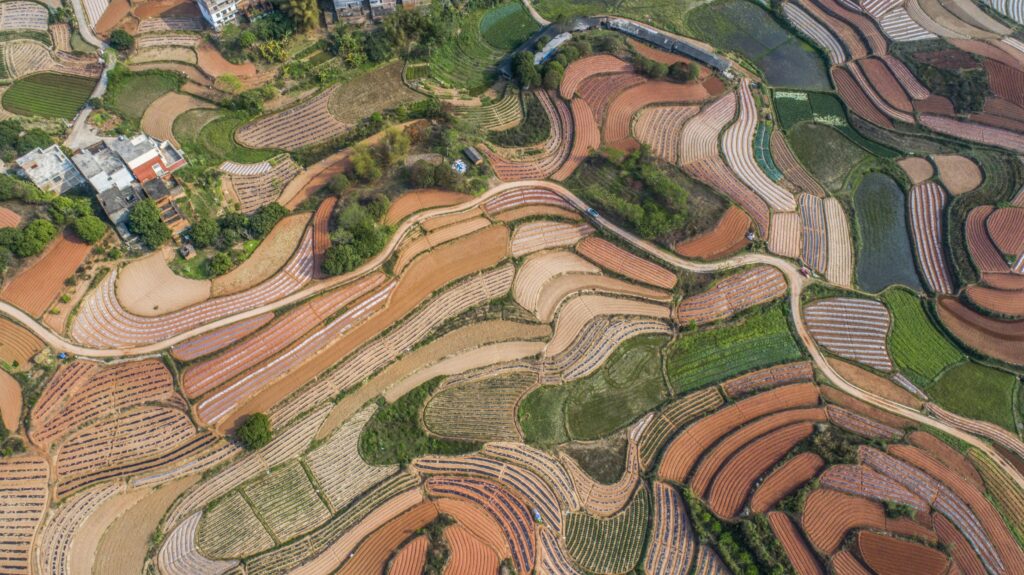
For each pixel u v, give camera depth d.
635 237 91.31
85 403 73.94
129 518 69.62
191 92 100.12
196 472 72.31
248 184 91.38
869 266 92.88
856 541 70.25
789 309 87.88
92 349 76.44
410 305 83.94
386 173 93.38
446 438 76.75
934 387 82.88
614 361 83.25
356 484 73.56
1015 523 72.94
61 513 69.06
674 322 86.25
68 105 97.94
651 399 81.12
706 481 74.94
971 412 81.06
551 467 76.00
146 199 83.31
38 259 80.19
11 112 96.19
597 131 101.56
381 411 77.69
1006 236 93.81
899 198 99.75
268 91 99.06
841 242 94.44
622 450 77.56
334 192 90.00
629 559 70.94
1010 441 78.94
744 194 97.31
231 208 88.50
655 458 77.12
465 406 79.00
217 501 71.25
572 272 88.88
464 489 73.88
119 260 82.31
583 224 92.50
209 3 101.12
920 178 101.19
